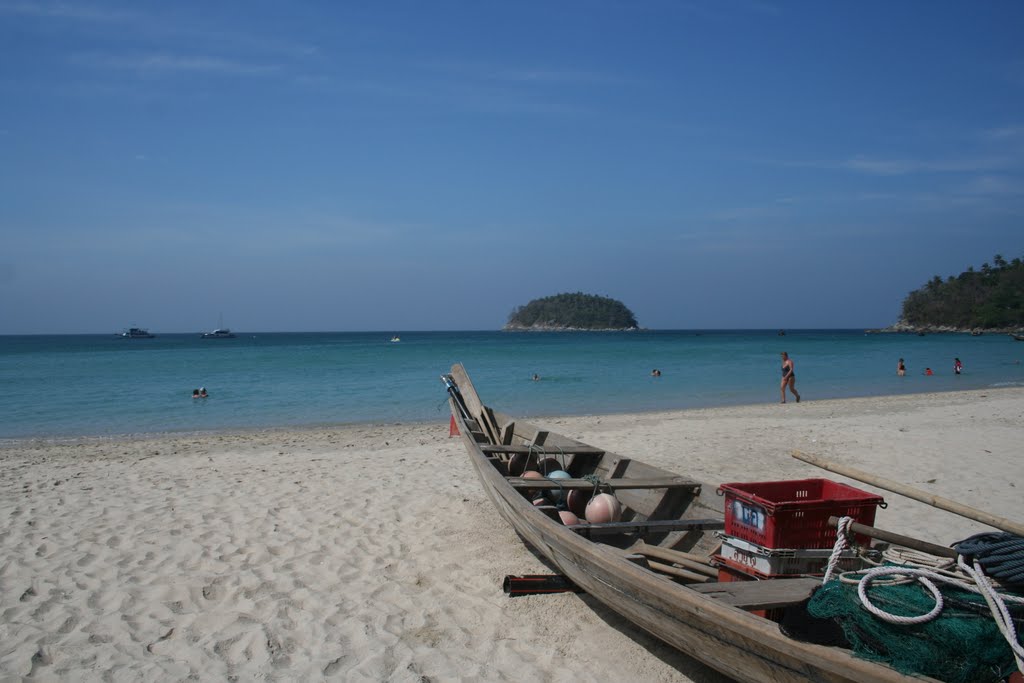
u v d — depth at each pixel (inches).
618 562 186.2
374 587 254.2
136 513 343.0
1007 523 177.0
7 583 252.8
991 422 671.8
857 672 130.7
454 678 191.3
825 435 596.1
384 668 196.2
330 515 341.1
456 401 469.1
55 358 1994.3
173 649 206.4
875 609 136.6
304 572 267.7
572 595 247.0
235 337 5984.3
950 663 131.7
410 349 2655.0
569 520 260.8
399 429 671.1
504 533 316.2
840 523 169.9
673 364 1700.3
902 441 560.1
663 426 666.8
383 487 399.2
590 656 204.4
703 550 242.7
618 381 1220.5
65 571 265.1
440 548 295.9
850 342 3518.7
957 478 426.6
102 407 861.8
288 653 204.8
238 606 237.5
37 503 361.4
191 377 1294.3
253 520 332.2
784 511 178.5
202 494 382.3
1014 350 2465.6
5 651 202.4
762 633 143.5
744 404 901.8
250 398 956.6
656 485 271.0
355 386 1120.8
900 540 161.0
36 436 649.6
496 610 235.5
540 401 935.7
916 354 2207.2
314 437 615.8
